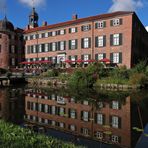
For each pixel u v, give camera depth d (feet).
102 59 157.79
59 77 154.81
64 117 56.75
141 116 57.77
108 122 51.49
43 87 133.39
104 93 103.86
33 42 212.02
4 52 211.00
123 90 117.29
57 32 193.77
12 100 84.28
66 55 187.32
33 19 261.85
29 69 190.80
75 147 26.86
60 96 94.84
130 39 155.74
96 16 177.17
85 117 56.54
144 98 88.53
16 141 25.86
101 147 34.86
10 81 155.84
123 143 36.99
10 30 214.07
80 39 179.32
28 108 68.90
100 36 169.07
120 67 147.23
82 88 126.11
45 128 45.80
